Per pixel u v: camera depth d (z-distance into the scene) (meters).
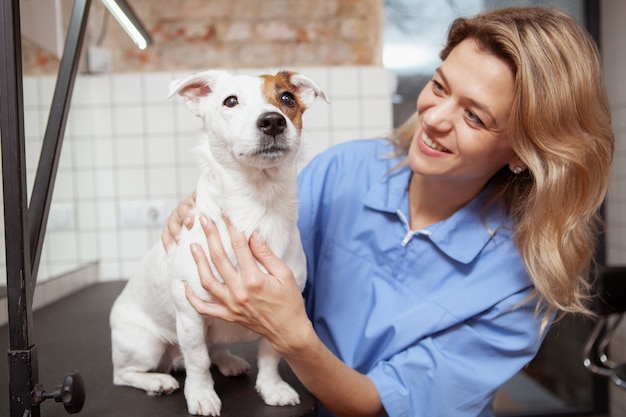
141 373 1.01
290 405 0.90
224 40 2.32
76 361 1.15
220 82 0.99
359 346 1.12
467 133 0.95
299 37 2.35
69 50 0.90
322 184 1.29
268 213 0.90
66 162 2.02
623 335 2.63
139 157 2.10
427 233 1.10
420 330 1.05
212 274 0.84
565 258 0.98
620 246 2.73
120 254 2.13
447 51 1.10
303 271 0.96
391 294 1.13
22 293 0.72
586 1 2.81
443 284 1.10
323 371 0.88
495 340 1.03
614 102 2.76
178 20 2.30
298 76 1.03
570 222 0.97
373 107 2.13
